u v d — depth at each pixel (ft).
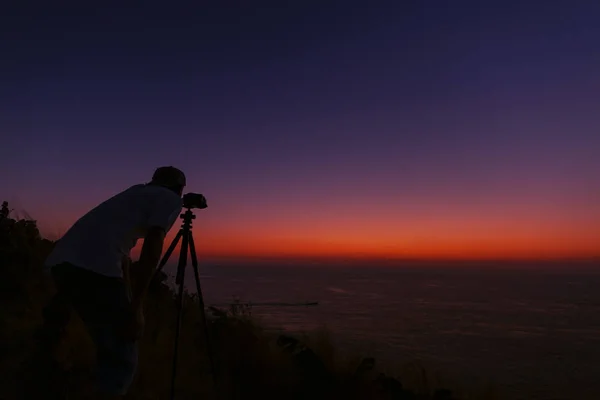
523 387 163.63
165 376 12.01
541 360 307.99
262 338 15.60
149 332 15.07
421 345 325.42
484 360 271.08
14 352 10.96
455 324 614.75
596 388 182.70
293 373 13.33
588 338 514.27
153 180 9.57
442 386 15.23
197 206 10.53
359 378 13.56
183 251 10.46
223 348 14.60
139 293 7.86
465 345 369.09
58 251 8.12
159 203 8.45
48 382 9.27
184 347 14.76
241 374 13.07
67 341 10.97
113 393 8.12
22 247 17.54
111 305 8.10
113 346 8.15
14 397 8.81
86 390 10.03
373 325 515.09
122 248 8.34
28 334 12.49
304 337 15.76
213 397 11.64
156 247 8.04
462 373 17.31
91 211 8.61
